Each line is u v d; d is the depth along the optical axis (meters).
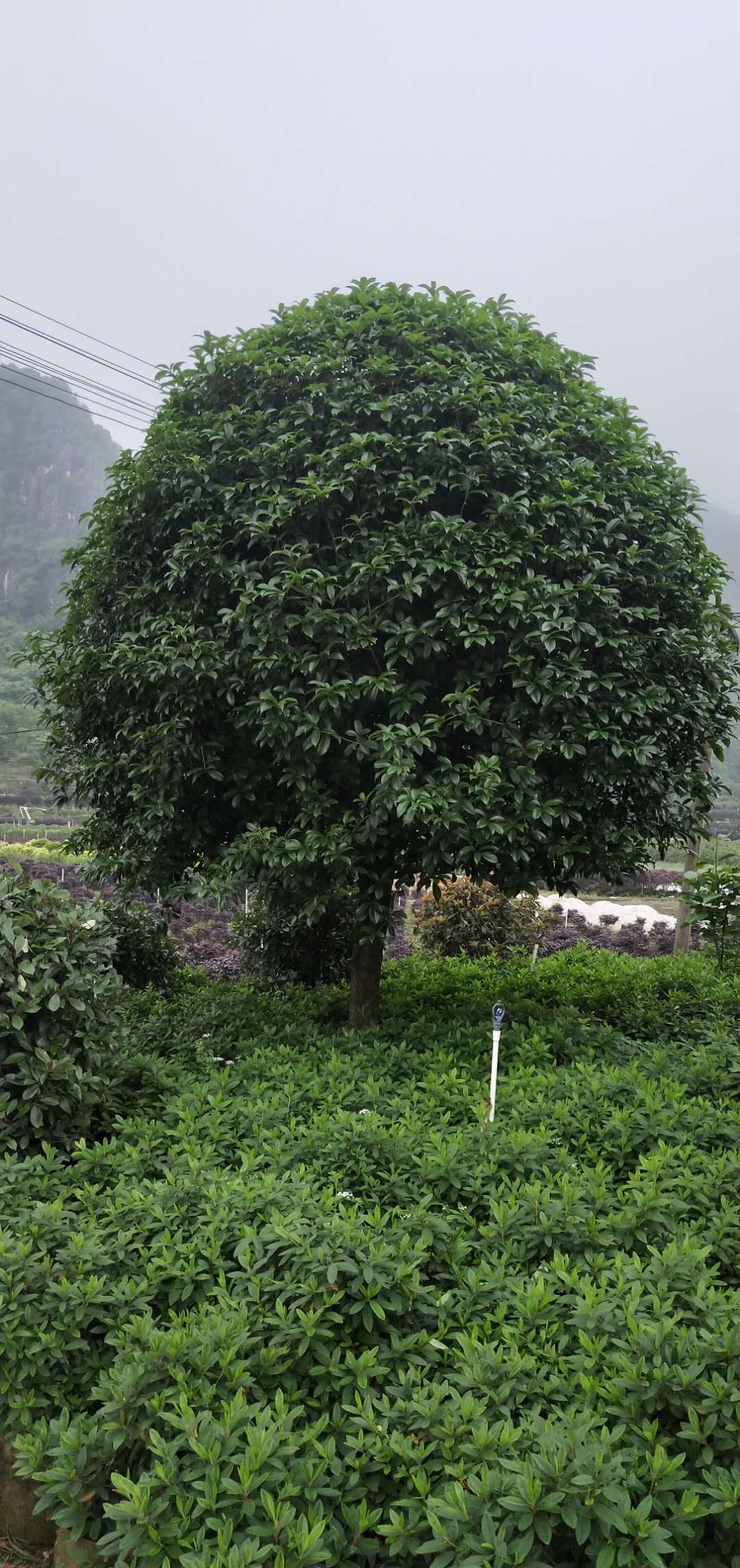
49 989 4.18
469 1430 2.29
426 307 6.02
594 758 5.45
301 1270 2.84
